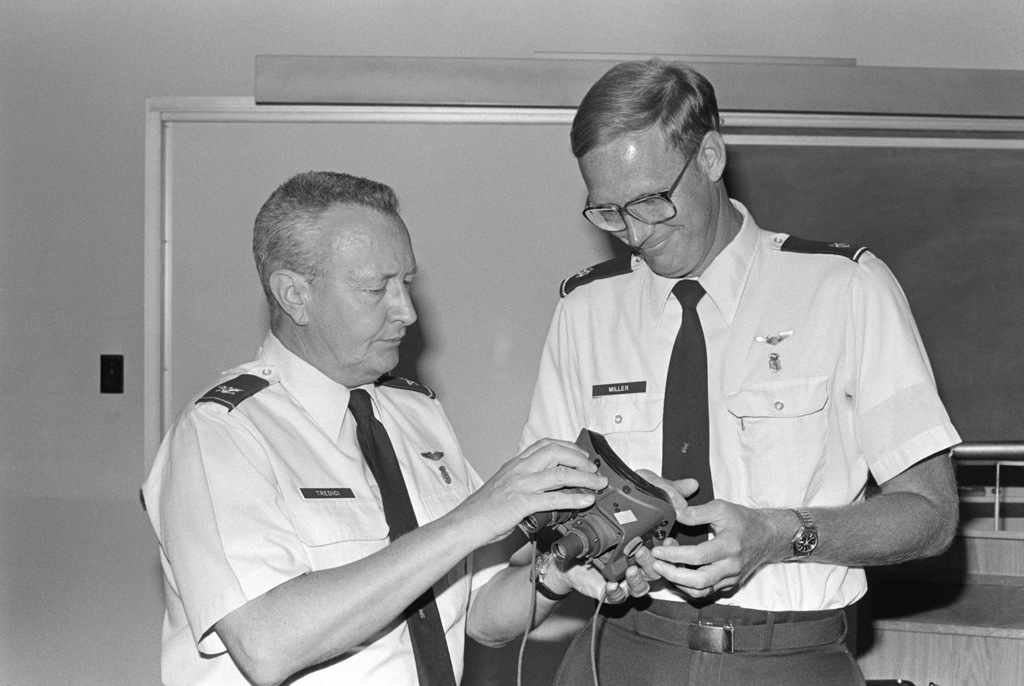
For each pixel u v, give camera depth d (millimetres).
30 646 2883
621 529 1170
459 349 2916
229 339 2885
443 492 1421
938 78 2943
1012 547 2740
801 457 1352
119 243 2979
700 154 1341
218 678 1212
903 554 1262
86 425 2945
